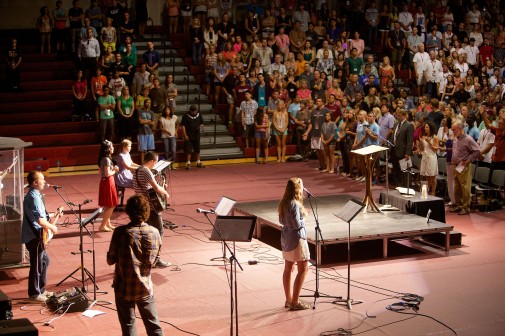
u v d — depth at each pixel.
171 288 10.63
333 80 22.31
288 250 9.49
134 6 25.70
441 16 27.58
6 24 24.20
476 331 8.97
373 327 9.09
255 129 21.50
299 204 9.49
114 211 15.47
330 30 25.75
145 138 20.17
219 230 8.69
